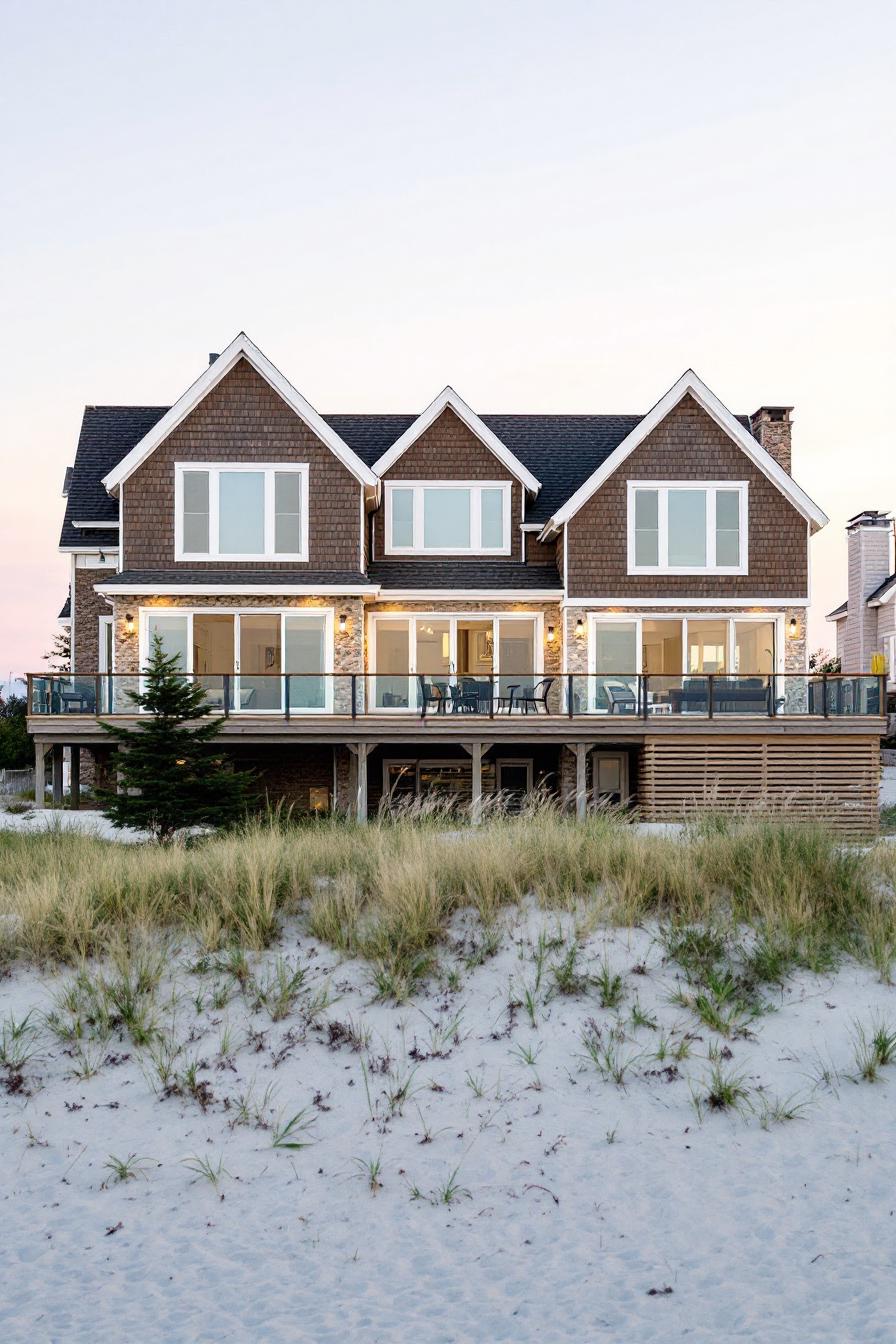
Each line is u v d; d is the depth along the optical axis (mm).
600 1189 4684
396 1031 6285
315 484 22109
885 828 19672
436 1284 3986
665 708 19938
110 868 9023
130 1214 4543
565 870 8609
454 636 23047
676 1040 6062
